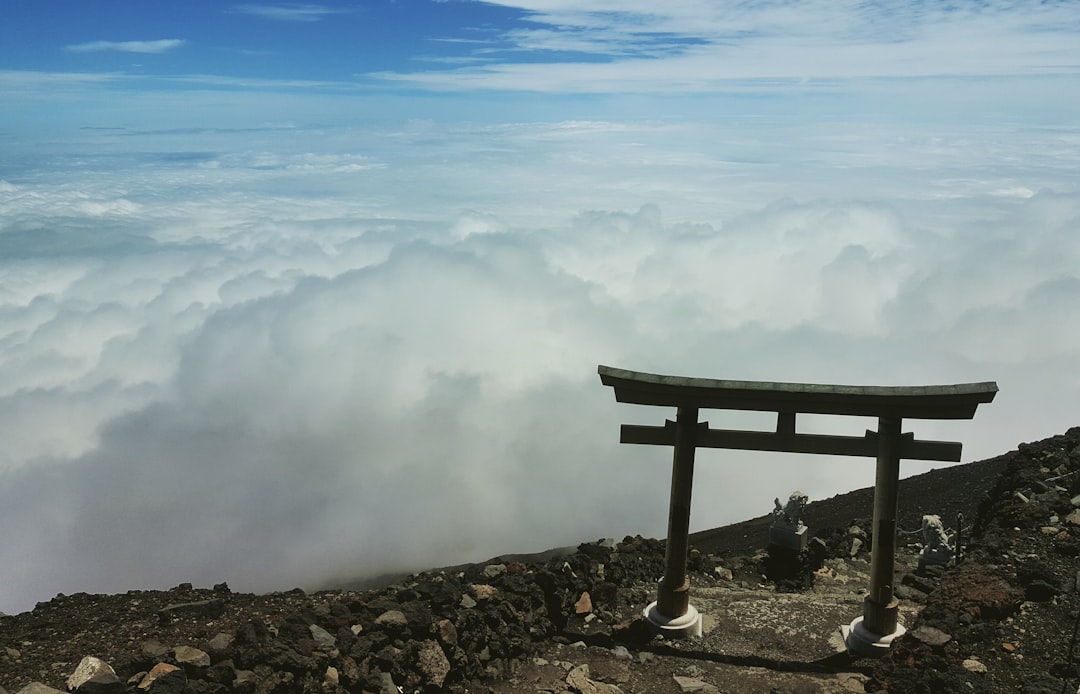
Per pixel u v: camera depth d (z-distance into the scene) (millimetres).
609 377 9219
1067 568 9625
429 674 7988
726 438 9164
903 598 10867
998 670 7652
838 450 9000
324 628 8125
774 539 12875
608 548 11664
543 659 9078
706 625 9883
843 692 8281
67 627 8789
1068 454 13562
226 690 6828
